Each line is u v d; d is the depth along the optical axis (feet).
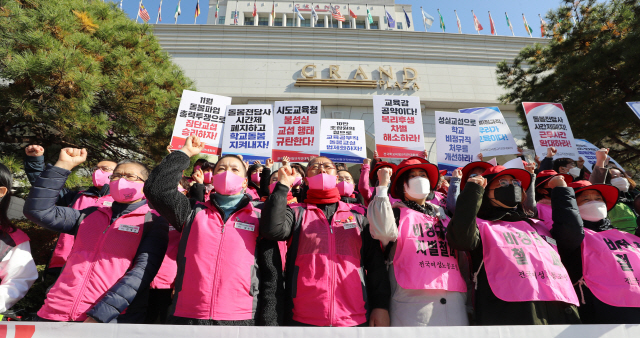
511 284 7.13
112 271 7.43
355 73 47.34
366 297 7.38
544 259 7.41
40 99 17.54
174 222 7.57
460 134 17.24
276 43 48.01
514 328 5.93
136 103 21.94
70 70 16.88
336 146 18.34
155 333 5.60
